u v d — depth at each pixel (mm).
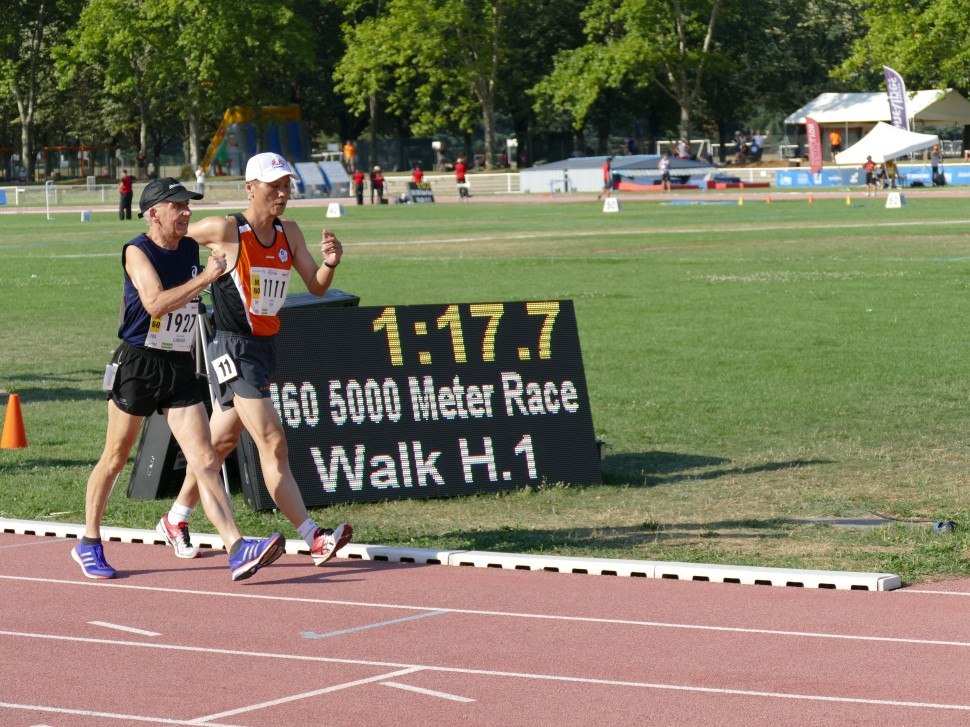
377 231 101875
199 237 16531
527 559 17219
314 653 13461
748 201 140250
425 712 11648
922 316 46406
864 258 69938
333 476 21422
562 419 22625
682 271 64500
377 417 21844
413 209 142625
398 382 22047
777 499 21359
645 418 28891
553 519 20281
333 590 16188
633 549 18094
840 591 15805
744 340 41188
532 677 12609
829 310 48562
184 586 16453
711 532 19109
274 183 16500
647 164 176625
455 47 193000
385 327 22188
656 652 13375
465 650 13523
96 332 46469
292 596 15906
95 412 30875
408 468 21750
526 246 82750
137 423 16844
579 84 185625
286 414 21422
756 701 11859
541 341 22844
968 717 11398
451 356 22359
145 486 21859
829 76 197750
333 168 182750
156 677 12695
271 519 20391
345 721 11438
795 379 33875
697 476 23281
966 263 66062
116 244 93688
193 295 15953
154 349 16562
